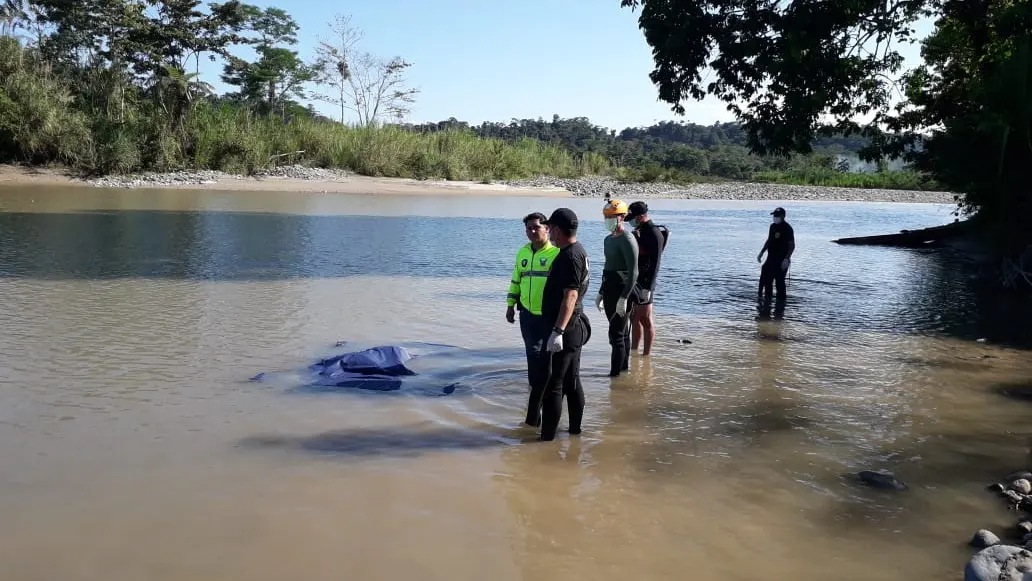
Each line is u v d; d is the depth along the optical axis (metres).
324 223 22.48
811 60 16.22
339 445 5.41
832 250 21.53
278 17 62.41
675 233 25.55
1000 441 5.93
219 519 4.20
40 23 46.72
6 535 3.93
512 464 5.20
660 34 17.08
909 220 35.78
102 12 45.59
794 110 16.48
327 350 8.00
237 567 3.70
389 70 63.03
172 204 26.86
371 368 7.19
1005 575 3.61
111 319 9.14
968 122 14.64
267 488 4.63
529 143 63.81
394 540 4.05
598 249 18.94
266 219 22.89
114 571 3.62
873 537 4.29
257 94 63.53
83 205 25.11
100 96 43.00
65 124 36.50
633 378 7.54
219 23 47.16
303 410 6.12
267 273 13.09
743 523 4.41
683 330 9.98
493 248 17.80
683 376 7.64
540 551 4.00
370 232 20.52
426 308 10.54
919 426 6.25
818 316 11.28
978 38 17.12
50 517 4.14
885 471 5.25
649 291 8.28
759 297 12.72
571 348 5.72
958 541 4.27
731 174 101.06
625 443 5.70
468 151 53.88
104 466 4.86
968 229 16.02
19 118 35.59
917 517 4.55
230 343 8.18
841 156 109.38
